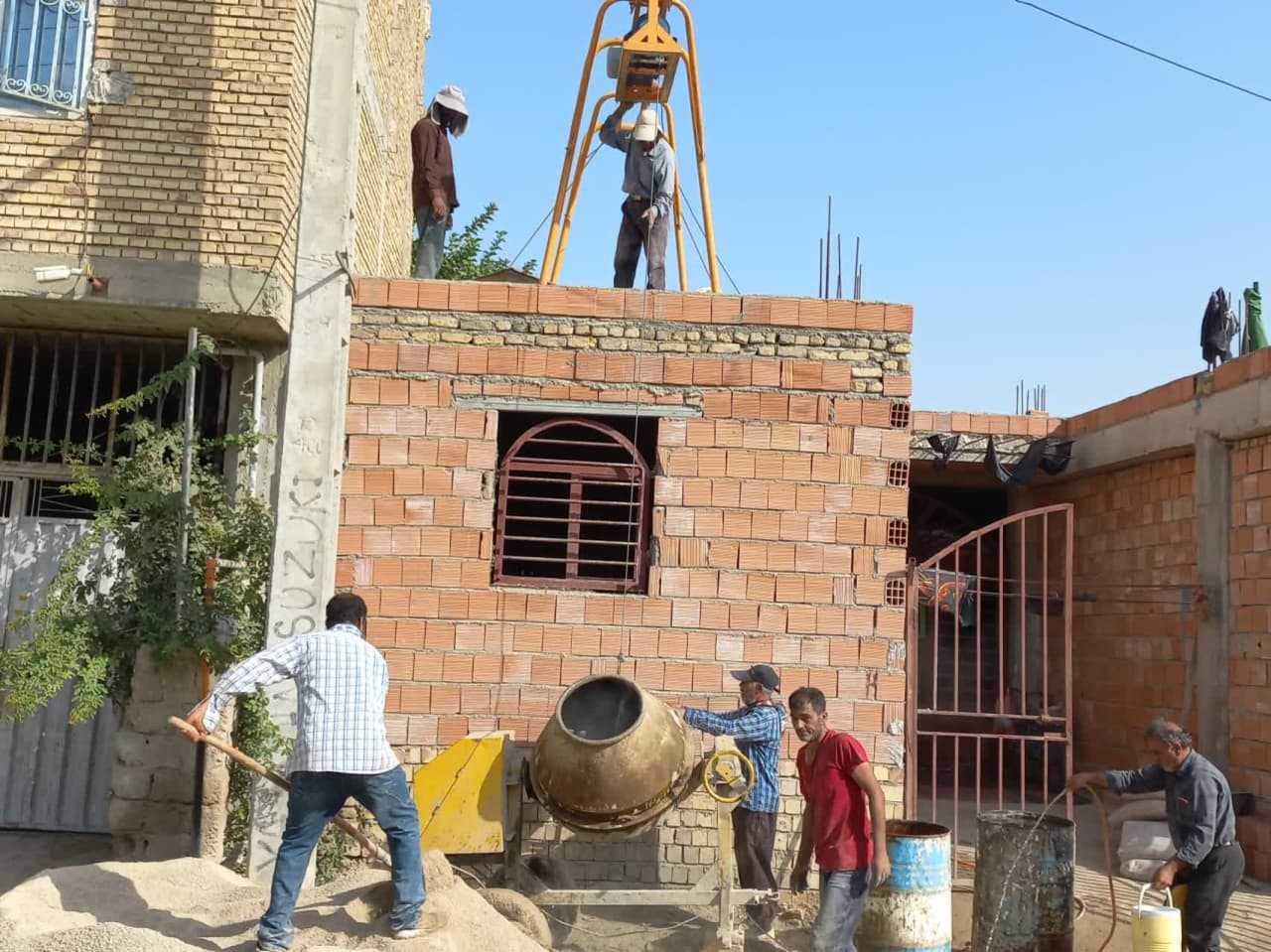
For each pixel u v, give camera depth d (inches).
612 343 319.6
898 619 314.3
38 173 318.3
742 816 273.1
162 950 200.4
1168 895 239.6
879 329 321.1
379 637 309.1
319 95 303.1
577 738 260.7
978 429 516.7
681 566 313.7
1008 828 261.4
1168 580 443.8
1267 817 357.1
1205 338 413.1
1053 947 255.8
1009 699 551.2
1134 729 462.6
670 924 283.4
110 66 323.0
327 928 220.1
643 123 385.1
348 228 304.3
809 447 317.4
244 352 339.6
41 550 349.7
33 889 231.0
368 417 315.6
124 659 306.2
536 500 319.6
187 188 320.5
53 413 351.9
